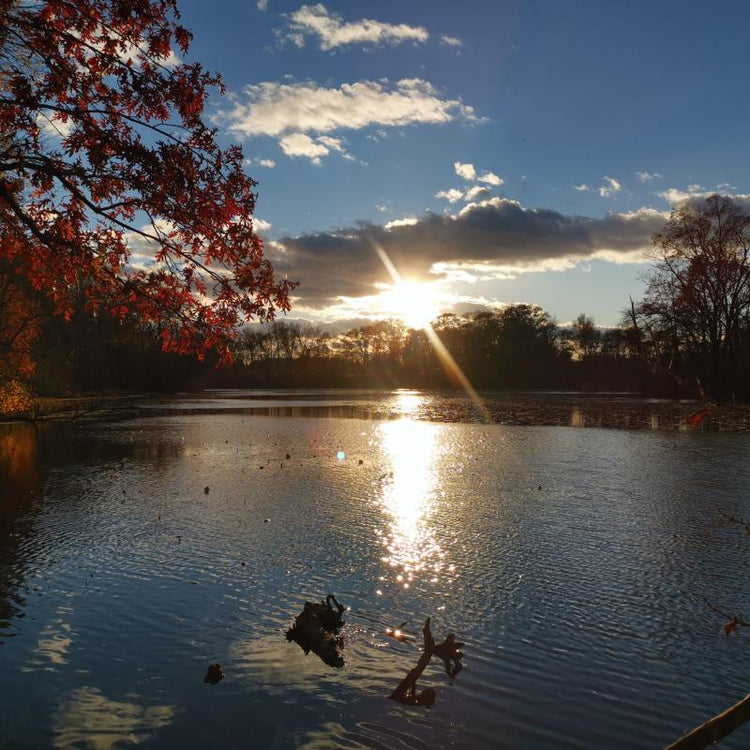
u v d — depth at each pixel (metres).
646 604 9.12
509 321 118.06
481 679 7.05
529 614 8.78
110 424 38.38
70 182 6.04
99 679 7.07
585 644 7.88
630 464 21.64
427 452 25.25
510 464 21.88
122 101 6.21
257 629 8.34
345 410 52.91
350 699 6.66
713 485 17.70
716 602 9.18
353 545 11.99
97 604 9.13
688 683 6.96
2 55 6.31
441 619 8.64
